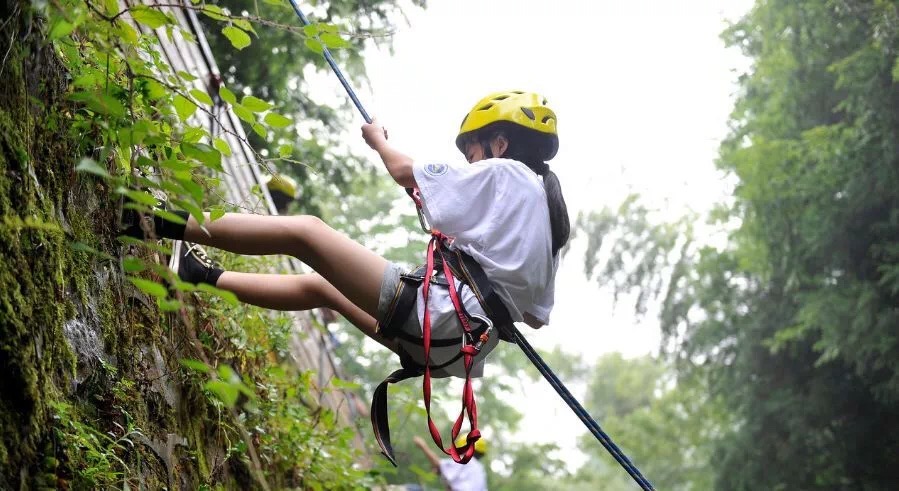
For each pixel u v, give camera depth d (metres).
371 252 3.23
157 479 3.27
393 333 3.21
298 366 6.35
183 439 3.63
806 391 16.41
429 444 15.95
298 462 5.25
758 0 14.12
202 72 5.55
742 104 16.14
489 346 3.33
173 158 2.96
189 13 5.38
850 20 13.25
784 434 16.44
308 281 3.55
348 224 15.03
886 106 12.27
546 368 3.57
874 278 13.81
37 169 2.74
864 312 13.18
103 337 3.03
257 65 8.78
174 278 2.46
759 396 16.70
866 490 15.52
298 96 9.86
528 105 3.58
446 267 3.21
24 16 2.61
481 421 20.34
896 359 13.37
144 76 2.94
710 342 18.09
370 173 11.25
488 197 3.32
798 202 14.01
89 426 2.83
